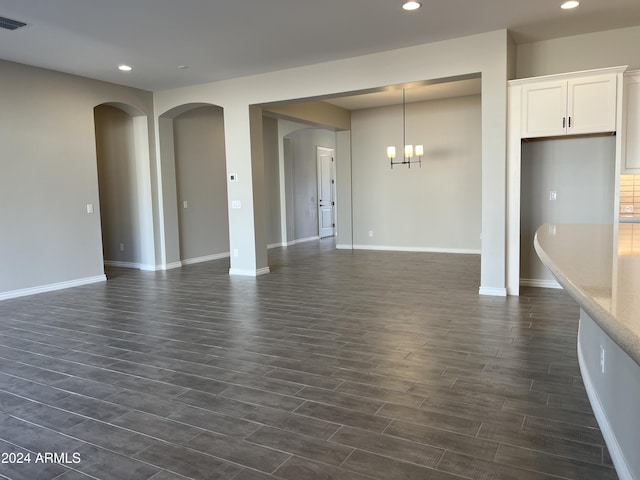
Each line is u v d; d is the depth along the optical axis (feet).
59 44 16.62
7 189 18.56
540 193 18.04
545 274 18.44
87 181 21.45
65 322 14.98
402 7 13.98
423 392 9.20
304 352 11.69
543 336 12.48
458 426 7.84
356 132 31.48
